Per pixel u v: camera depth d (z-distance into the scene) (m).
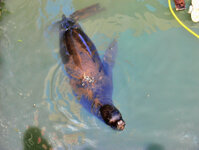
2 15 4.94
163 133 4.10
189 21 4.70
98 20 4.76
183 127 4.12
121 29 4.71
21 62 4.62
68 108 4.28
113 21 4.75
